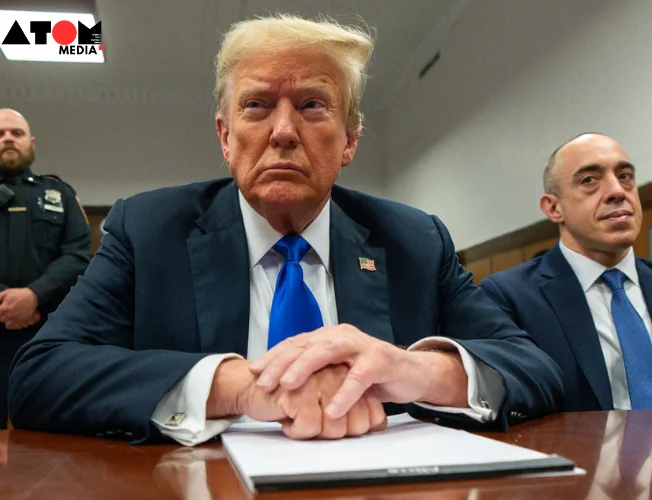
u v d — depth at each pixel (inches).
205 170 239.3
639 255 107.2
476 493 17.8
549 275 73.7
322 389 27.7
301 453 22.9
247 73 39.8
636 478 19.5
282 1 175.6
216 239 43.7
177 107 240.1
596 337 68.0
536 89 141.9
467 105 179.0
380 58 216.7
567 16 129.4
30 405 33.5
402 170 235.8
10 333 93.6
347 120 42.9
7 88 225.5
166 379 30.0
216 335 40.3
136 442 28.5
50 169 229.5
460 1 178.2
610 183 74.8
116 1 171.6
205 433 28.7
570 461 20.8
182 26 187.0
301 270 43.0
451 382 32.5
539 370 36.9
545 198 82.7
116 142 234.8
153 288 40.8
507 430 31.1
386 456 22.0
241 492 18.5
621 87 112.0
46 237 103.2
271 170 39.7
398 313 44.9
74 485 20.0
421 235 48.4
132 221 43.4
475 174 173.6
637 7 107.6
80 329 38.1
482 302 47.0
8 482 20.6
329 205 47.8
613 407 65.7
